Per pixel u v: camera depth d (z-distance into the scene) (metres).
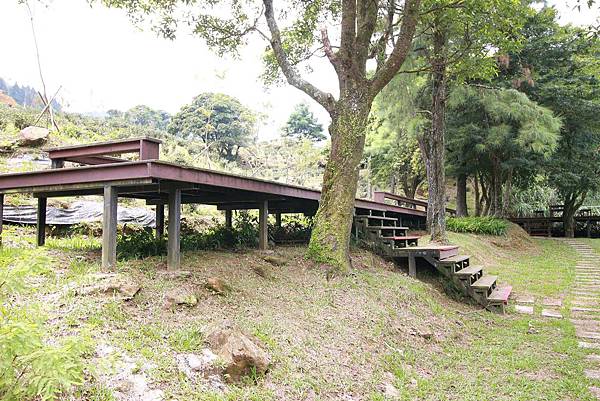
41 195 5.54
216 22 7.44
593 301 7.44
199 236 6.57
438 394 3.53
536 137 12.32
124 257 5.02
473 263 10.65
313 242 6.01
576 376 4.07
